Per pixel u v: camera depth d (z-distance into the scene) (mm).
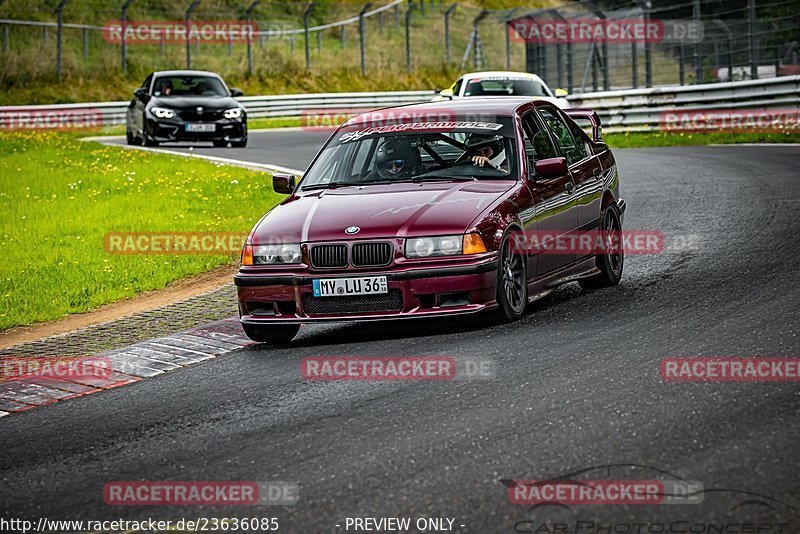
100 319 36094
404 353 26281
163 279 41125
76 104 127625
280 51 166875
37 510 17375
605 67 111375
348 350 27406
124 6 147500
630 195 53406
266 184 62312
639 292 31859
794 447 17219
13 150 88562
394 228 27891
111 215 54719
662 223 44156
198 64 156875
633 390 21125
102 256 45594
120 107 130625
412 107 34719
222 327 32062
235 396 23766
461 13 198125
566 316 29141
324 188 31594
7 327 35906
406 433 19609
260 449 19531
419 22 189750
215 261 43875
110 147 90000
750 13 94250
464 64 175125
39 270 43625
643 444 17875
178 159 76750
